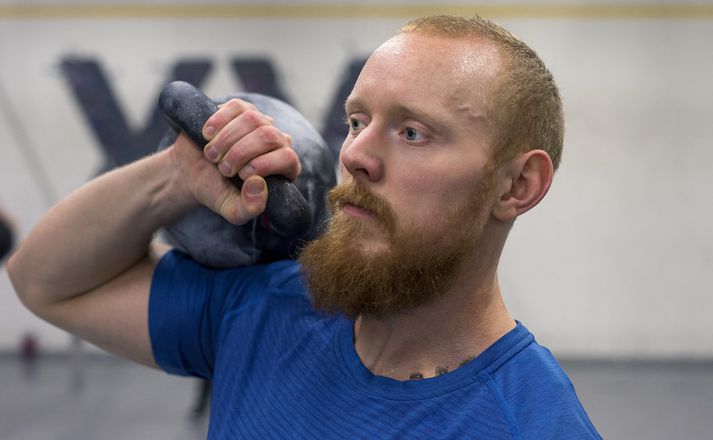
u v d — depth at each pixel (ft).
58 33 15.20
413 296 2.35
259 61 15.33
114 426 11.18
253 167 2.42
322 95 15.37
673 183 15.08
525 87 2.36
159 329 2.91
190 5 15.23
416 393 2.39
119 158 15.34
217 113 2.47
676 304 15.15
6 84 15.20
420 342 2.47
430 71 2.27
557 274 15.29
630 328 15.21
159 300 2.92
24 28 15.15
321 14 15.25
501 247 2.50
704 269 15.08
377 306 2.36
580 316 15.28
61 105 15.26
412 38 2.35
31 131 15.24
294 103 15.38
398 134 2.32
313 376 2.58
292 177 2.51
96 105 15.28
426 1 15.23
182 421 11.37
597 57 15.06
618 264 15.20
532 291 15.31
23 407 12.04
